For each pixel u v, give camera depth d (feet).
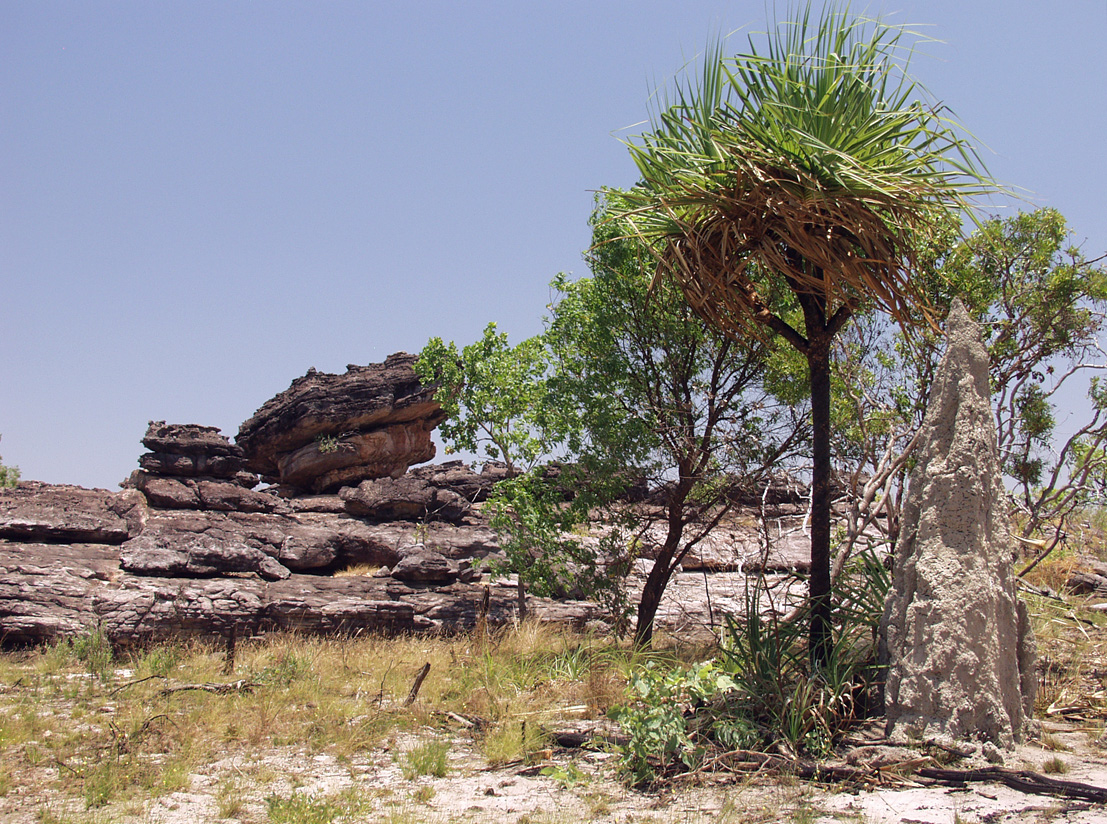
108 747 23.47
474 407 52.65
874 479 33.17
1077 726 23.22
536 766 21.95
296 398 78.43
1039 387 40.75
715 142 22.33
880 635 23.04
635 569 52.16
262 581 53.21
